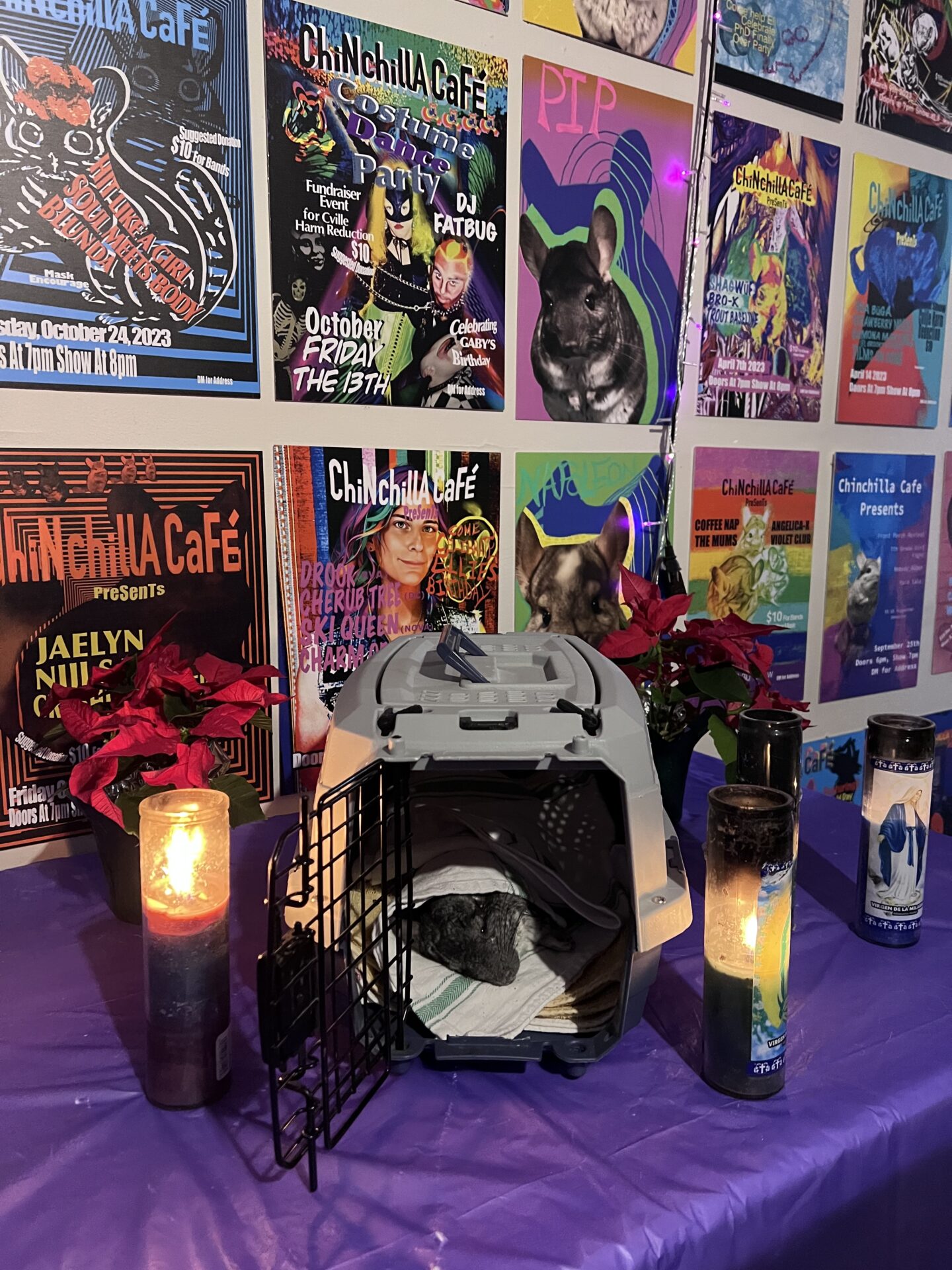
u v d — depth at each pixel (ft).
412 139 4.32
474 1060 2.38
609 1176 1.97
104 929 3.17
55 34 3.42
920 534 7.21
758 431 6.00
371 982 2.30
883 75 6.20
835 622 6.75
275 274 4.05
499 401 4.81
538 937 2.64
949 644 7.68
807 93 5.78
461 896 2.56
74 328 3.61
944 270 6.93
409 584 4.65
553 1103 2.25
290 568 4.26
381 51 4.17
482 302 4.67
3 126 3.37
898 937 3.04
